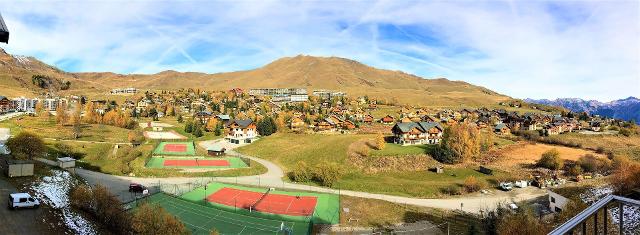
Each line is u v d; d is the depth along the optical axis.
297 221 66.00
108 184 78.62
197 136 162.75
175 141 148.25
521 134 163.88
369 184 92.38
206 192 80.50
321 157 117.50
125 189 76.25
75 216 47.50
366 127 187.50
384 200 80.50
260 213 69.06
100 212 49.31
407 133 132.75
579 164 108.88
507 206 77.62
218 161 114.88
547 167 109.44
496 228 58.09
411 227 66.69
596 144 147.12
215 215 65.94
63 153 93.50
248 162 112.81
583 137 161.50
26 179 57.75
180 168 101.56
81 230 43.94
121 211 48.91
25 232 39.22
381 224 68.06
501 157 119.94
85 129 140.88
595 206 11.54
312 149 126.38
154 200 71.00
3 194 49.50
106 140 123.56
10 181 55.69
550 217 66.62
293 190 86.56
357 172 105.62
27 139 72.06
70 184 63.78
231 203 73.94
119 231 46.50
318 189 88.31
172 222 44.81
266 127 167.00
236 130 160.00
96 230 45.59
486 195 87.75
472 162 115.12
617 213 43.81
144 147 122.25
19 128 124.62
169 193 77.00
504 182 96.75
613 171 102.88
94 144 111.62
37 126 134.75
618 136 167.62
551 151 110.25
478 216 72.88
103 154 102.75
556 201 73.31
